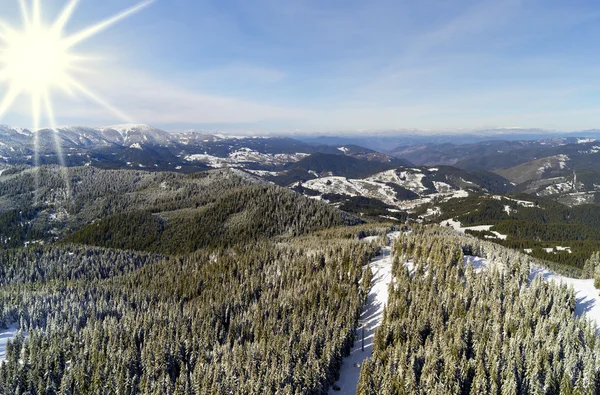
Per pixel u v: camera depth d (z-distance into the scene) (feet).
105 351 322.34
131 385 277.03
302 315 330.95
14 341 325.42
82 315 405.59
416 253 425.28
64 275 654.53
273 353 276.41
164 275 581.53
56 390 281.33
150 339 325.83
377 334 282.77
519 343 246.47
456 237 515.91
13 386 276.82
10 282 597.93
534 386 219.61
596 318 303.89
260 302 378.94
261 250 579.89
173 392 256.93
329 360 264.52
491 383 221.25
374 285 400.26
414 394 221.46
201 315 370.12
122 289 524.93
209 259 639.35
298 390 235.81
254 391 238.89
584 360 225.15
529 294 305.32
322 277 393.70
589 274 525.34
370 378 237.25
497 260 414.62
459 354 252.42
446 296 313.32
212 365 277.44
